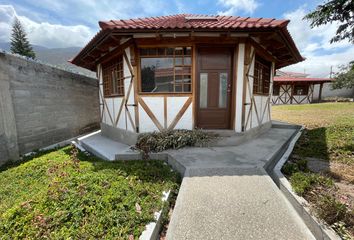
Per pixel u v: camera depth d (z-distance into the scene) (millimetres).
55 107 6316
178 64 4559
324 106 14703
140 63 4613
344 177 3088
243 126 4574
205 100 4746
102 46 4855
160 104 4637
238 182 2680
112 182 2688
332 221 1876
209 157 3580
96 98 8883
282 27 3734
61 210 2066
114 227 1900
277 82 18922
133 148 4207
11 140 4793
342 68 18609
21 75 5102
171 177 3039
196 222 2008
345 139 4844
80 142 5844
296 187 2408
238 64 4422
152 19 5309
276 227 1924
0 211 2428
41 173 3865
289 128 6824
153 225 1982
